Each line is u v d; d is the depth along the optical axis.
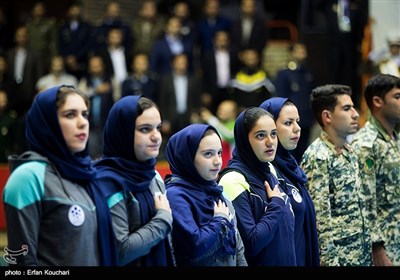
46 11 13.86
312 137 9.50
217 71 11.26
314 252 4.25
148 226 3.39
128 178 3.44
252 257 3.94
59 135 3.22
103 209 3.29
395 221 4.64
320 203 4.34
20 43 11.88
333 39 11.12
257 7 12.64
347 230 4.37
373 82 4.71
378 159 4.64
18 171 3.15
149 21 11.98
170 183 3.75
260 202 3.96
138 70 10.42
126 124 3.49
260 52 11.55
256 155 4.01
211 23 11.75
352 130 4.41
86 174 3.27
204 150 3.67
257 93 10.60
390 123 4.73
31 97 11.38
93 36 11.60
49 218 3.16
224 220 3.63
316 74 11.32
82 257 3.17
